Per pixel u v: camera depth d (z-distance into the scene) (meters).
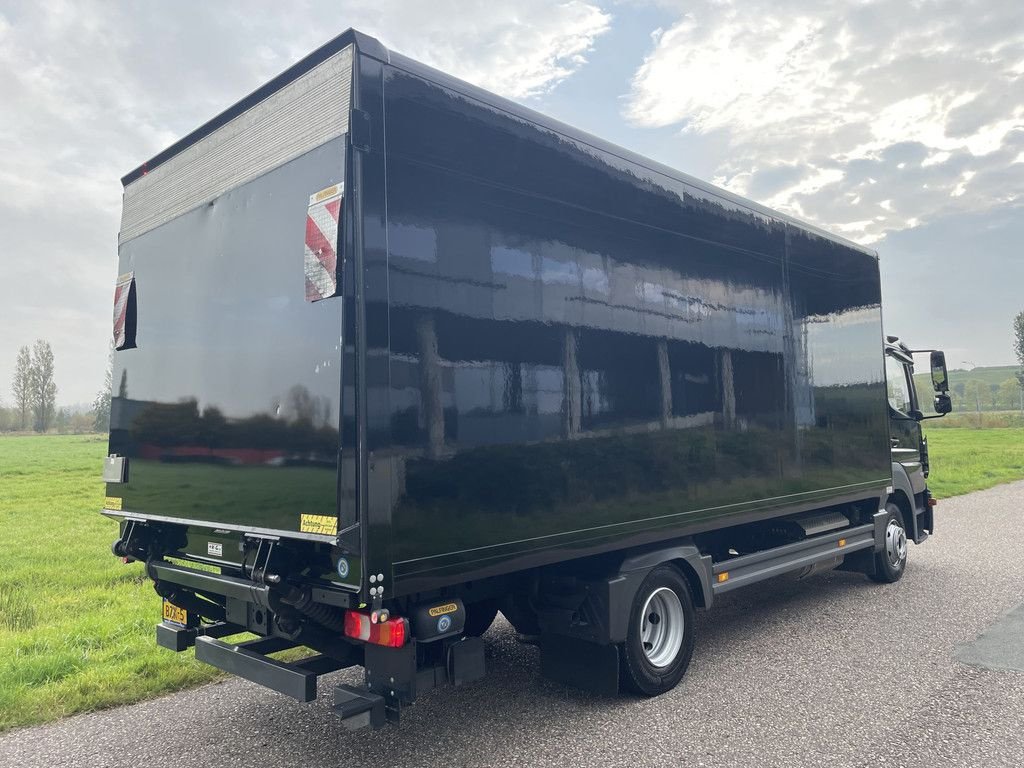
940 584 7.60
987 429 51.84
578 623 4.32
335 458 3.08
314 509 3.18
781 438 5.83
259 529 3.48
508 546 3.66
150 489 4.29
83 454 39.84
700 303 5.12
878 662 5.16
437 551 3.32
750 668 5.08
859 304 7.08
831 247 6.71
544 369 3.93
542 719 4.24
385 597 3.10
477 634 5.18
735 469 5.31
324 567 3.22
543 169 4.02
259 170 3.70
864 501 7.47
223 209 3.92
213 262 3.96
